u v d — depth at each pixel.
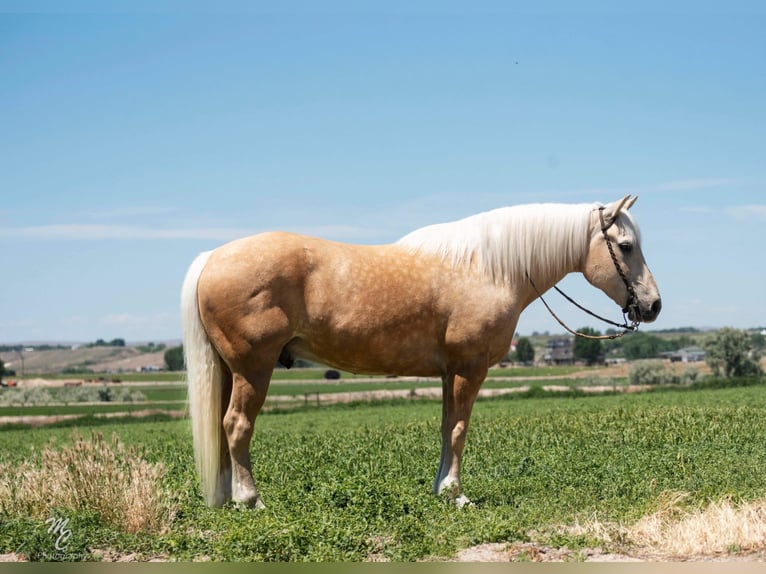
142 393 98.88
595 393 52.66
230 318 8.87
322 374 132.38
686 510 8.40
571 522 8.47
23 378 147.25
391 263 9.43
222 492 9.12
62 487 9.14
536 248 9.95
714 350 82.25
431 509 8.79
